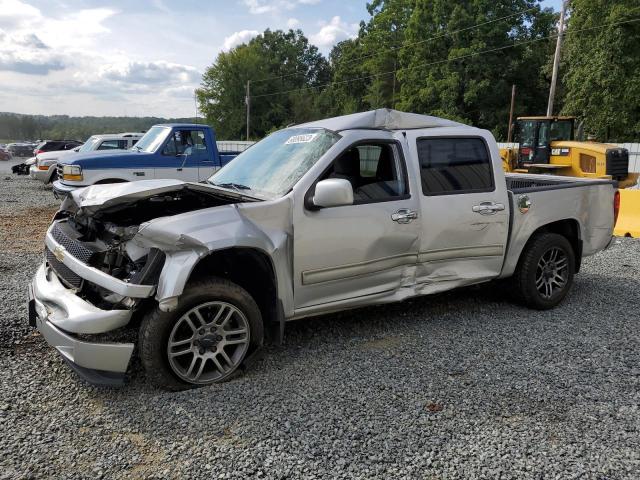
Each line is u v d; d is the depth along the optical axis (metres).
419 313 5.13
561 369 3.88
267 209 3.72
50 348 4.11
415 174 4.45
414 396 3.45
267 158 4.55
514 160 16.98
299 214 3.83
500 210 4.88
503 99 41.97
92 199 3.80
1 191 16.22
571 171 15.15
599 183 5.80
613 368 3.91
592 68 30.75
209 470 2.67
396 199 4.32
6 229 9.49
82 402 3.33
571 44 32.41
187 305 3.41
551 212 5.30
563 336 4.56
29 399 3.34
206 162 11.48
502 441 2.95
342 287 4.11
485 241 4.85
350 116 4.59
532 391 3.53
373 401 3.38
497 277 5.04
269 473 2.65
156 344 3.34
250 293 4.01
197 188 3.79
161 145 10.98
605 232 5.89
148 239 3.31
